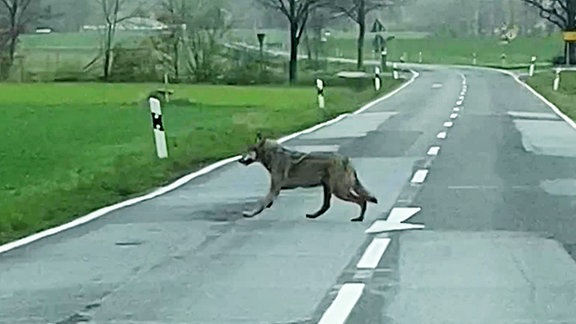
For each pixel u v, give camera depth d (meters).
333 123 37.06
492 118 39.00
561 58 98.69
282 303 10.13
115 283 11.14
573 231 14.38
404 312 9.73
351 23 121.56
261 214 16.19
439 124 35.91
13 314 9.77
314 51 102.31
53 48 86.69
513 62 120.50
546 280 11.18
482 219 15.46
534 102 50.31
